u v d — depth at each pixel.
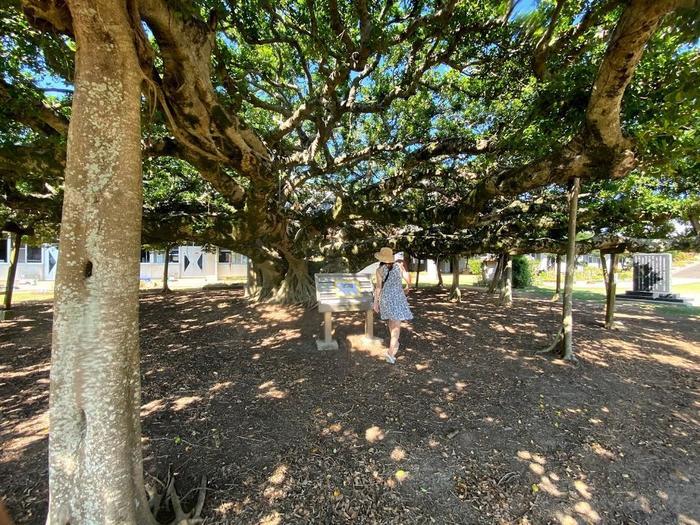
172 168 8.23
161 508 2.17
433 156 5.95
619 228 8.86
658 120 3.11
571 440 2.95
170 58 2.43
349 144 8.33
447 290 15.38
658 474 2.56
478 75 5.16
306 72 4.68
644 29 2.24
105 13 1.54
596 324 7.87
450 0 3.54
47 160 4.29
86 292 1.64
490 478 2.48
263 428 3.05
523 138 4.36
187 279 21.30
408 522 2.10
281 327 6.95
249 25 4.02
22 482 2.36
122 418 1.75
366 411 3.37
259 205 5.93
